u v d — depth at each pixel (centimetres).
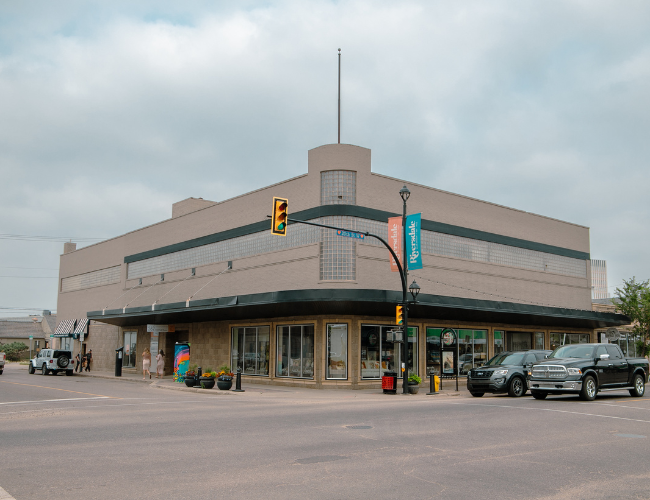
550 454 988
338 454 980
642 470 870
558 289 3856
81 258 5281
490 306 3019
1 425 1376
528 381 2352
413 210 3070
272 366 3025
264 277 3080
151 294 4084
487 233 3434
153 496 718
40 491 743
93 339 4962
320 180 2872
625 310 4097
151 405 1900
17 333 8662
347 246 2769
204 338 3612
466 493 732
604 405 1797
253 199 3269
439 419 1452
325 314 2775
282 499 703
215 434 1208
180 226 3894
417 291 2545
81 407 1830
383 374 2714
